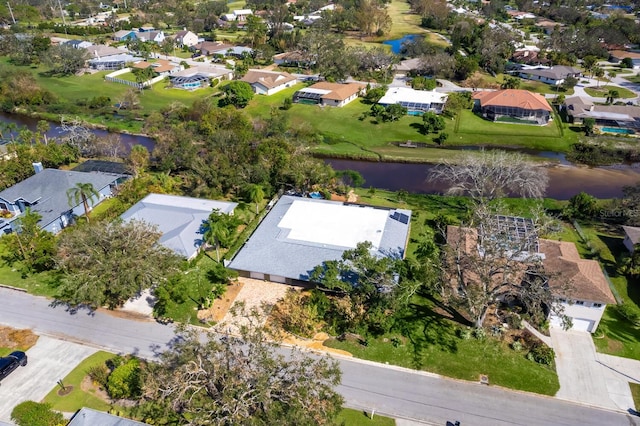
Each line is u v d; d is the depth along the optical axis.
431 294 61.00
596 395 47.59
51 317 56.84
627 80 157.50
